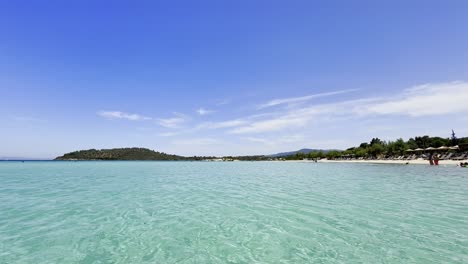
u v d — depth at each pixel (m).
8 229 10.48
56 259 7.57
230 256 7.77
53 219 12.16
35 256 7.78
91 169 64.06
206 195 19.61
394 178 31.09
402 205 14.82
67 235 9.74
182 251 8.18
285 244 8.73
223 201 16.86
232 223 11.36
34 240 9.16
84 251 8.17
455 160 62.53
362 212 13.16
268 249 8.31
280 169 65.56
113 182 30.20
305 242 8.88
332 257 7.62
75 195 19.59
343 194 19.27
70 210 14.12
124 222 11.61
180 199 17.70
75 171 54.16
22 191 21.83
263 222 11.48
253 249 8.31
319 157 147.12
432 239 9.00
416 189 21.42
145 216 12.74
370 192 20.14
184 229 10.49
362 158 108.56
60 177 37.66
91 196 19.08
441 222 11.14
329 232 9.92
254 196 18.89
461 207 14.20
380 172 41.44
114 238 9.41
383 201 16.14
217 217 12.45
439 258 7.42
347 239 9.12
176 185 27.08
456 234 9.51
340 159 120.00
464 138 82.50
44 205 15.52
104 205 15.54
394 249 8.15
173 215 12.93
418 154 82.19
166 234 9.86
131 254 7.95
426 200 16.34
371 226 10.64
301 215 12.69
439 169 44.41
